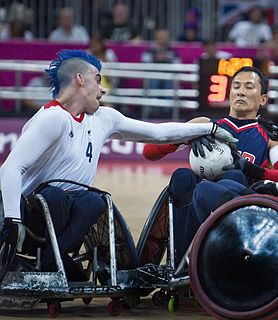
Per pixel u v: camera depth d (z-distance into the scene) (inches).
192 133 434.3
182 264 410.0
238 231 379.6
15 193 400.5
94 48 1247.5
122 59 1275.8
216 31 1401.3
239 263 376.5
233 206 385.1
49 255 413.4
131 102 1255.5
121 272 416.2
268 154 448.1
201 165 429.1
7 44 1268.5
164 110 1274.6
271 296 372.8
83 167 424.5
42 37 1381.6
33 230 415.5
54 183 418.3
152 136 437.7
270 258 373.7
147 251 444.8
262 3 1417.3
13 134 1235.9
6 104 1293.1
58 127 410.6
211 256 382.3
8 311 423.5
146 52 1274.6
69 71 420.8
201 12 1402.6
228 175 420.2
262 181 412.8
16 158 404.2
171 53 1272.1
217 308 377.4
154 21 1398.9
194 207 413.1
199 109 1027.3
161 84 1266.0
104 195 418.9
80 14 1389.0
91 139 426.0
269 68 1102.4
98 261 425.1
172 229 422.6
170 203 427.5
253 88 447.5
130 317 415.5
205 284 382.3
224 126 451.5
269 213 380.2
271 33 1387.8
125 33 1317.7
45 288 402.0
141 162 1238.9
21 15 1347.2
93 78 422.9
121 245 429.1
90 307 438.6
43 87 1259.8
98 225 425.1
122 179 1020.5
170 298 432.8
